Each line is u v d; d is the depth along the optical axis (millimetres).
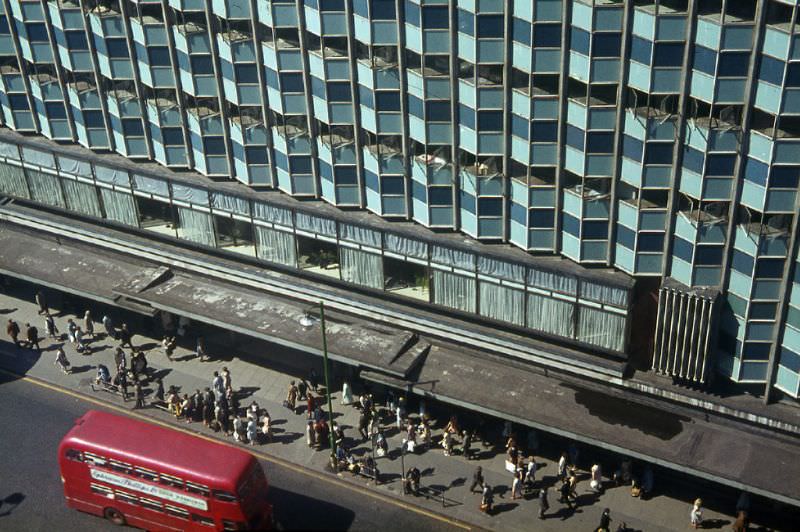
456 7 54688
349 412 67812
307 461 64625
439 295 64625
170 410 68250
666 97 52250
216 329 74625
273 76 61906
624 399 61250
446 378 63906
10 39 69750
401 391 67688
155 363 72500
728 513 60031
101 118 70312
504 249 61250
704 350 57156
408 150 60719
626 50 51750
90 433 59156
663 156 53719
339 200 64812
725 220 53938
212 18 62031
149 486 58000
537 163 57094
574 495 60938
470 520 60562
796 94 48844
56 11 66375
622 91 52906
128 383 69938
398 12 56000
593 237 57969
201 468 56844
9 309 77625
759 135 50688
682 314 56938
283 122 63562
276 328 67875
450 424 64625
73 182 74188
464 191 60438
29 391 70188
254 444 65938
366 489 62625
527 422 60812
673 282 56969
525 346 62719
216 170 68062
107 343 74250
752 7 48688
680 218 55031
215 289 71625
